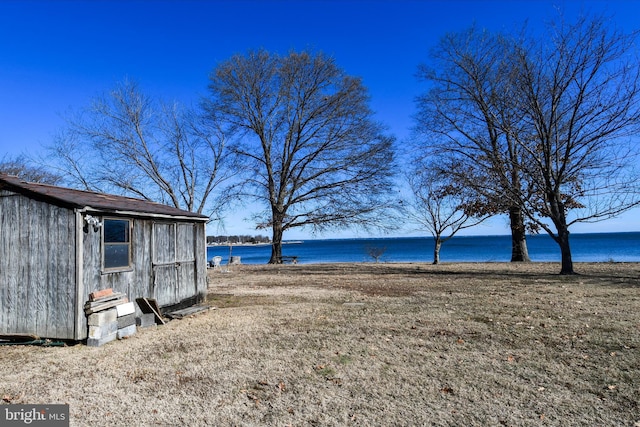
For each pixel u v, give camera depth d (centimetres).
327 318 775
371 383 440
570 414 361
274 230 2611
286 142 2612
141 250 795
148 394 421
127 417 368
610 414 359
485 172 1600
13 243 664
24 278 655
